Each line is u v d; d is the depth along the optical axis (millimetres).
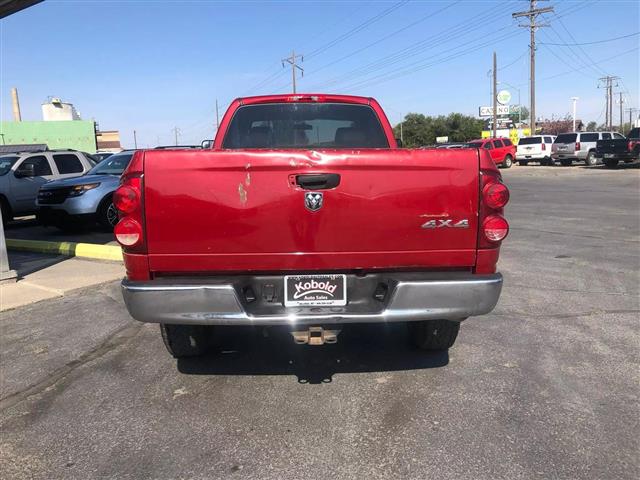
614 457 2986
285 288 3441
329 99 5066
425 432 3279
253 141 5039
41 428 3426
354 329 5160
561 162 34562
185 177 3275
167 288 3277
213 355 4574
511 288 6543
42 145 26250
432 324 4289
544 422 3373
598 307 5738
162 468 2971
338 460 3010
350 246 3387
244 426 3400
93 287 6930
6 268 7137
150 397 3822
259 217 3314
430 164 3348
